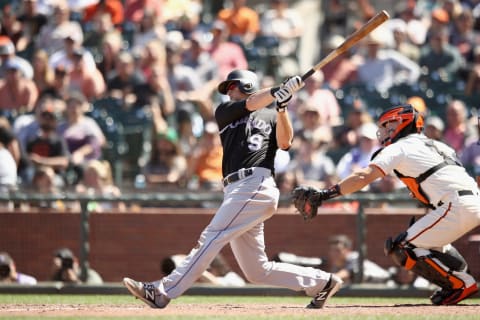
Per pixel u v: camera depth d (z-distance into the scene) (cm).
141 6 6181
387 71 5441
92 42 6041
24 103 5388
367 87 5366
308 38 6512
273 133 2481
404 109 2658
